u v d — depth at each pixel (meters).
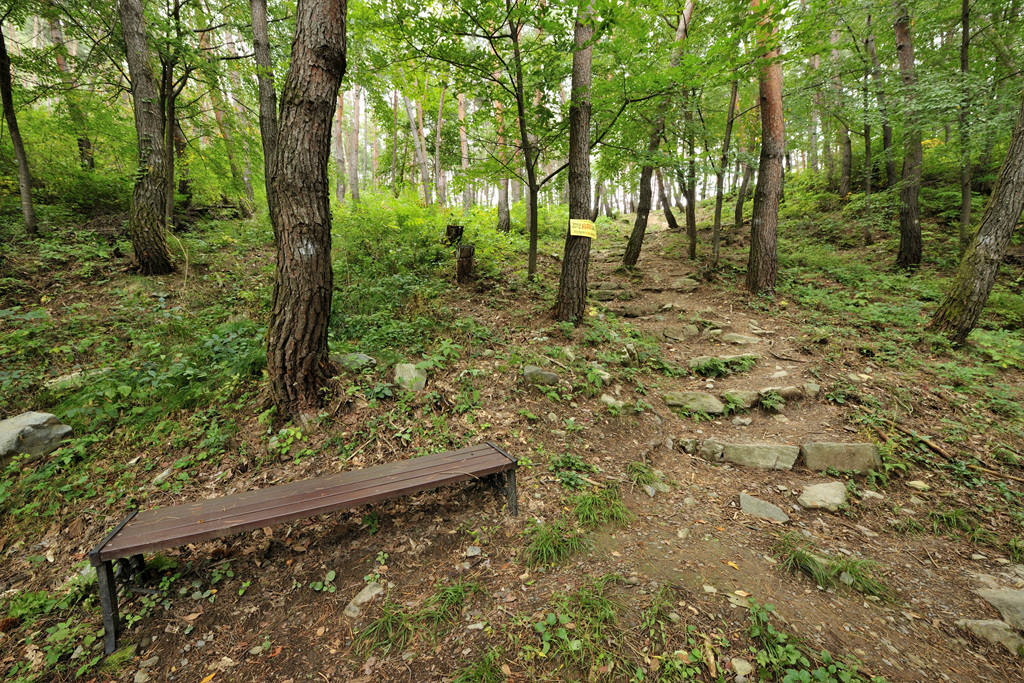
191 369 3.98
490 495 2.96
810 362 5.27
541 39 5.78
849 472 3.38
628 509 2.93
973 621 2.12
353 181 15.53
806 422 4.14
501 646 1.93
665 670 1.76
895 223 10.63
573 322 5.75
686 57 5.25
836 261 9.42
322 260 3.57
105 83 8.66
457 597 2.20
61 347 4.39
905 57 8.35
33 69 7.88
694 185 9.98
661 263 10.48
